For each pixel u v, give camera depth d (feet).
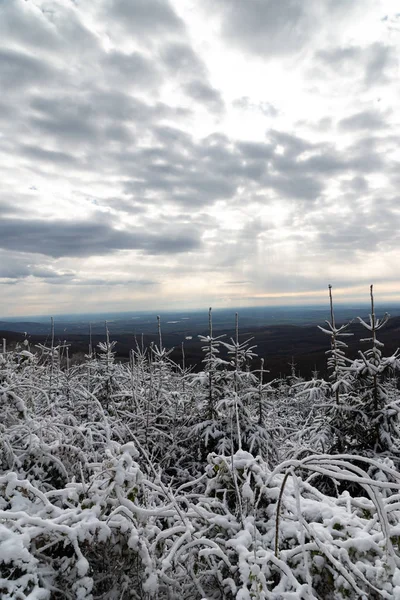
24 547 6.88
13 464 11.09
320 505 8.64
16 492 8.88
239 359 24.29
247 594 6.72
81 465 10.96
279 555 7.57
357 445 20.58
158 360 29.76
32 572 6.75
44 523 7.32
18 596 6.34
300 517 6.94
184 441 25.50
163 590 8.72
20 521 7.24
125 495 8.38
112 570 8.32
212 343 24.53
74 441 13.66
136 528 8.21
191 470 23.70
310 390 22.06
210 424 23.12
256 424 22.93
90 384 29.63
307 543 7.84
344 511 8.46
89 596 6.95
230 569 7.53
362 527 8.03
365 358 20.77
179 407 27.99
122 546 8.20
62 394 26.58
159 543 8.95
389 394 21.09
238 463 9.28
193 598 8.63
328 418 21.89
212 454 10.36
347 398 21.93
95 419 23.20
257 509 9.00
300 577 7.48
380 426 20.02
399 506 7.10
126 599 8.48
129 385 30.91
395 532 7.47
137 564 8.14
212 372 24.14
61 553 8.40
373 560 7.30
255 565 6.94
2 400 13.16
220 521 8.56
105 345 28.30
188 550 8.72
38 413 17.85
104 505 8.27
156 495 11.96
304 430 22.07
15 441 12.26
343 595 6.91
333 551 7.30
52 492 8.87
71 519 7.86
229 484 9.38
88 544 7.88
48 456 11.35
